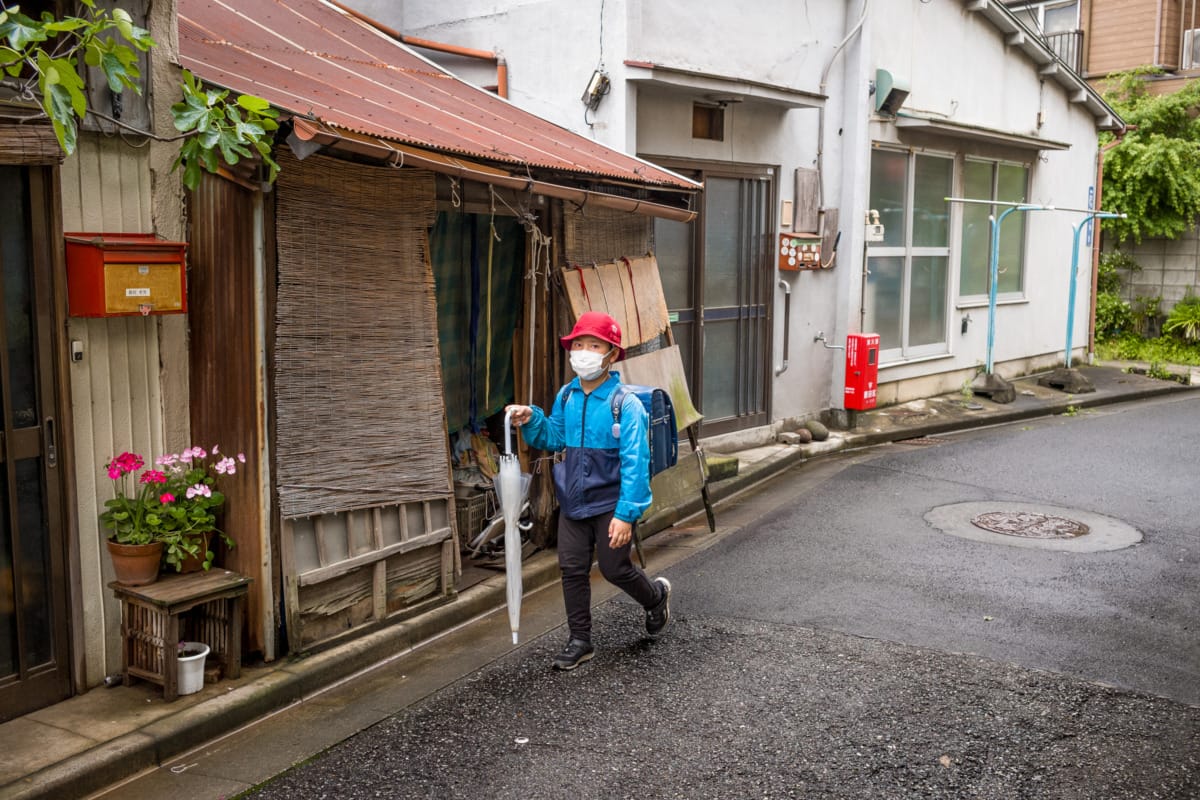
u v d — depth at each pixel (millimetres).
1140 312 18281
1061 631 5473
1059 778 3941
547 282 6676
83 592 4414
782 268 10336
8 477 4086
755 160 9797
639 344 7438
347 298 5137
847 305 11031
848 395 11016
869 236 11125
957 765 4039
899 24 11391
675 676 4930
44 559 4266
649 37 8305
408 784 3945
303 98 5203
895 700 4625
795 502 8367
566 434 5094
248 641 4867
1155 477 9141
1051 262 15297
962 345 13414
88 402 4379
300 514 4871
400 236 5441
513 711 4582
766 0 9461
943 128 11695
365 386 5250
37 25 3537
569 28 8438
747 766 4043
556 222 6715
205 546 4684
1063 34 19703
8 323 4051
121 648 4602
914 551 6949
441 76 7668
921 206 12453
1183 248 17766
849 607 5859
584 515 5023
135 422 4586
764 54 9531
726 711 4539
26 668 4230
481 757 4156
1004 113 13742
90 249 4156
